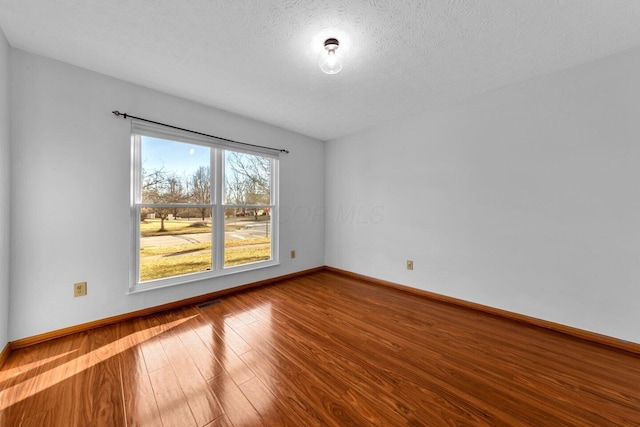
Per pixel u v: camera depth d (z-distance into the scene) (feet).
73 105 6.55
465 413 4.16
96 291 6.93
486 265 8.23
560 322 6.92
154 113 7.86
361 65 6.53
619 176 6.10
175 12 4.77
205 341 6.34
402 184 10.43
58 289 6.40
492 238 8.09
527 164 7.39
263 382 4.88
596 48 5.88
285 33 5.36
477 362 5.55
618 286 6.14
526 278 7.47
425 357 5.73
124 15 4.86
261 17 4.89
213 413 4.15
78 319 6.68
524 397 4.52
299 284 11.18
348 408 4.25
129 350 5.91
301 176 12.50
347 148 12.55
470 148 8.51
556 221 6.96
